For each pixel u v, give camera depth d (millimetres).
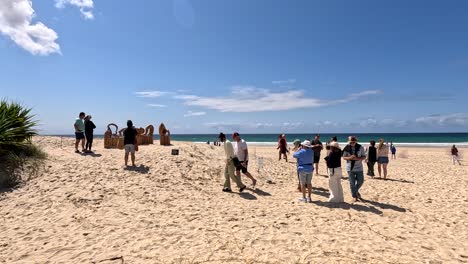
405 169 14883
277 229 5309
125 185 7672
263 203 7102
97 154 10578
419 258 4203
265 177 10344
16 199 6379
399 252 4402
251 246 4543
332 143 7457
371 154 11312
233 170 8070
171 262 3973
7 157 7773
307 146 7375
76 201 6387
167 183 8211
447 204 7305
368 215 6289
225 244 4590
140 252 4273
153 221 5578
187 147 13445
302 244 4645
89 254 4199
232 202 7098
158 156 10680
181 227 5320
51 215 5684
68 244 4520
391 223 5785
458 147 38750
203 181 8898
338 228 5422
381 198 7891
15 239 4668
